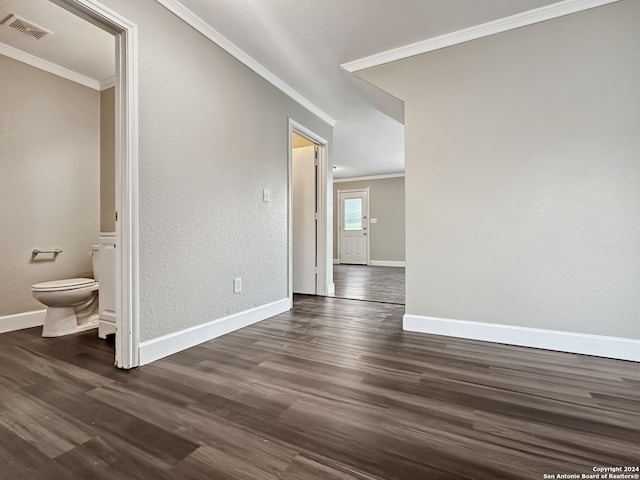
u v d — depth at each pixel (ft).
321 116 12.68
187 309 6.89
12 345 7.08
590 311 6.53
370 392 4.90
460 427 3.99
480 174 7.47
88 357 6.32
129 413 4.27
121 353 5.74
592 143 6.49
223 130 7.86
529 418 4.18
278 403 4.56
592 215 6.51
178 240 6.68
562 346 6.72
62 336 7.75
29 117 8.64
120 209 5.78
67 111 9.41
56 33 7.55
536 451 3.52
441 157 7.87
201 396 4.75
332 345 7.08
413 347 6.95
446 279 7.82
